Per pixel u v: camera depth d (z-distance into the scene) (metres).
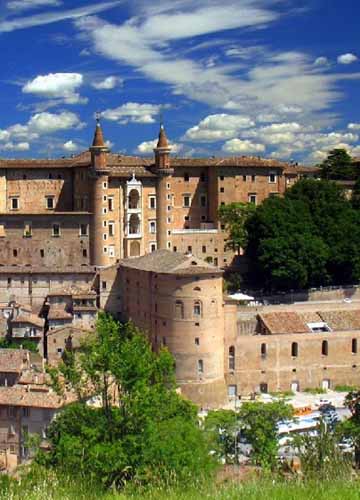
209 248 193.12
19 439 111.50
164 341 142.00
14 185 182.38
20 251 170.75
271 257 177.00
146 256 157.75
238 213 193.50
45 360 149.00
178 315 139.25
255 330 154.88
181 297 138.62
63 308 159.88
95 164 170.12
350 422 93.56
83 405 62.34
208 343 139.38
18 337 154.00
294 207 188.38
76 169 181.50
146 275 148.38
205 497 30.39
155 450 57.72
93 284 164.12
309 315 159.12
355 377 154.50
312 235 182.88
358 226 189.38
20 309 158.12
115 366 61.06
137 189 178.75
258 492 29.67
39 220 170.50
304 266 176.50
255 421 100.94
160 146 181.62
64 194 184.38
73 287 163.88
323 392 150.62
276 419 105.62
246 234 190.62
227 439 96.88
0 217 170.62
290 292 178.38
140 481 40.31
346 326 157.75
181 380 139.25
